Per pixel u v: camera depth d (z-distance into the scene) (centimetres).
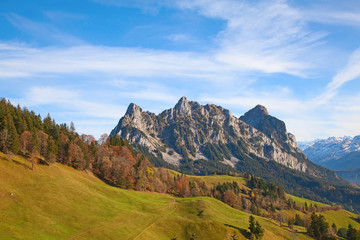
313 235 12988
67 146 14150
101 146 19350
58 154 13862
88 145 17912
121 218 9550
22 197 8575
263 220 13312
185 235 9781
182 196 18688
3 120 11900
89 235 7812
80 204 9550
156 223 10069
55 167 12244
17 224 7225
